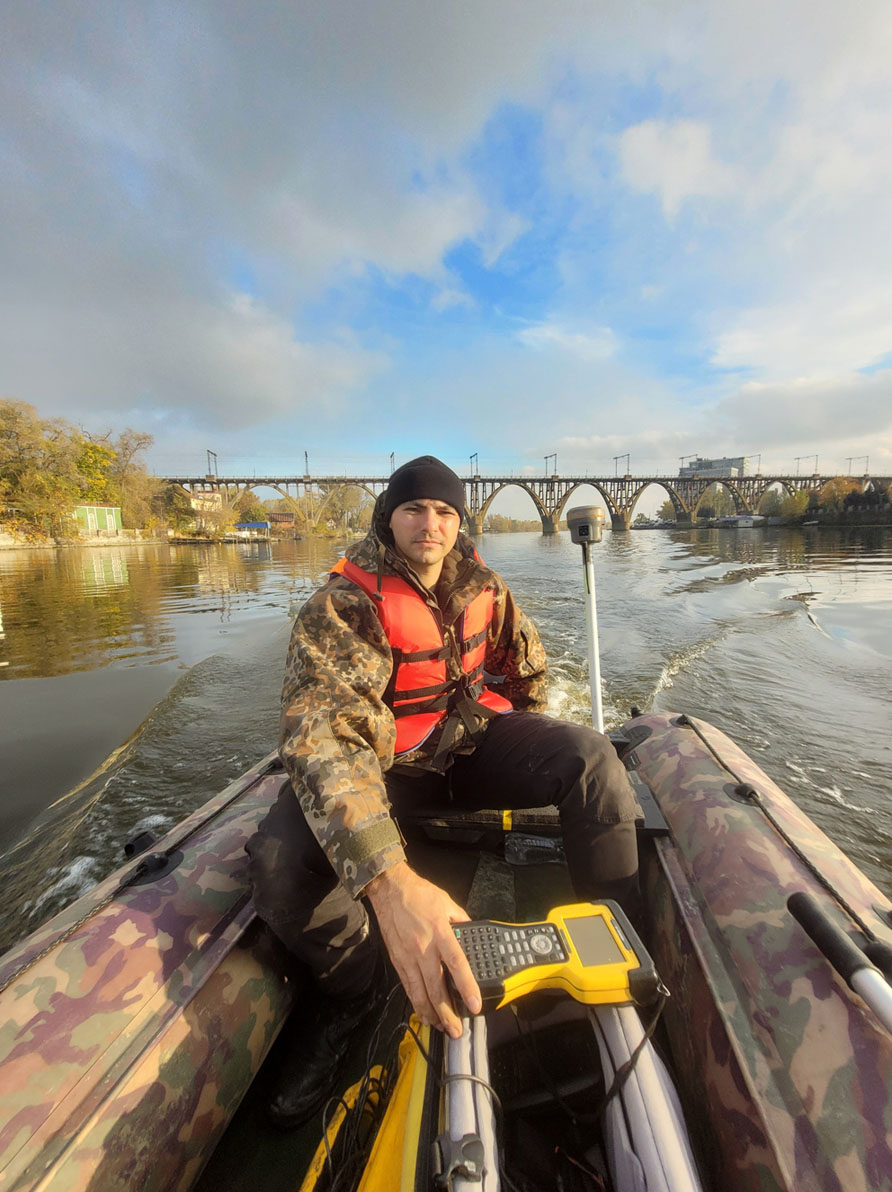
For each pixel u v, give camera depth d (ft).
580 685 14.87
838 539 115.55
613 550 92.17
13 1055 2.81
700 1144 2.92
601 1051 2.81
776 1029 2.78
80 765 10.67
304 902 3.79
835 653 18.26
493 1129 2.48
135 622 28.35
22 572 65.16
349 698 3.86
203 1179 3.54
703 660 17.42
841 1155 2.26
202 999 3.45
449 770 5.32
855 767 9.94
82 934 3.53
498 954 2.86
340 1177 2.94
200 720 12.98
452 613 4.95
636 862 4.17
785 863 3.69
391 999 4.66
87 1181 2.57
